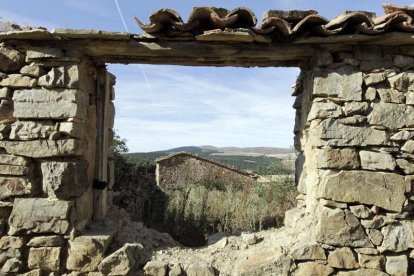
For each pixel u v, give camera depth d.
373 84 3.26
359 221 3.17
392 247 3.13
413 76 3.25
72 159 3.31
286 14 3.07
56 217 3.19
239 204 6.80
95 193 3.81
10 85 3.26
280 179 8.99
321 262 3.15
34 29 3.23
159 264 3.25
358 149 3.22
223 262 3.43
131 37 3.31
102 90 3.89
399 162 3.20
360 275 3.13
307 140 3.72
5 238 3.18
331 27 3.06
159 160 12.91
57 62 3.29
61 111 3.23
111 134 4.36
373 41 3.17
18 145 3.22
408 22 2.96
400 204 3.15
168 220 6.19
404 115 3.22
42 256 3.19
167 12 2.93
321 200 3.22
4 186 3.20
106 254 3.29
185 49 3.32
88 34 3.15
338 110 3.22
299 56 3.45
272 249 3.39
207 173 13.27
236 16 2.96
